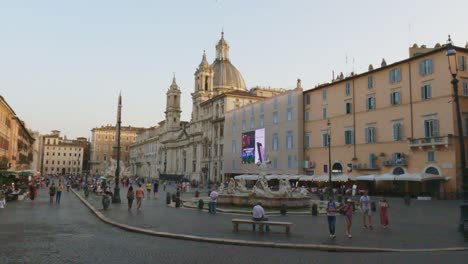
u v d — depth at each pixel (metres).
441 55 47.69
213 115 105.00
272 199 32.34
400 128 52.47
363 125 58.56
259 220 19.47
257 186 35.91
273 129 77.38
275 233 18.83
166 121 151.25
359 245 15.80
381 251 14.94
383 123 55.22
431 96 48.62
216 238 16.89
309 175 68.12
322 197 44.78
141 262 12.48
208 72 122.12
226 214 28.09
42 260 12.62
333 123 64.38
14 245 15.20
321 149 66.75
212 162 103.94
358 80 60.12
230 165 92.12
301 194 34.41
